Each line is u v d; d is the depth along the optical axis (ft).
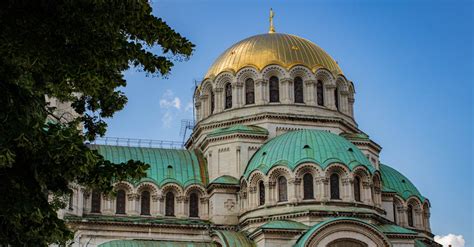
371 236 235.40
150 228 263.90
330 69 298.56
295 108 287.69
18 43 85.15
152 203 270.46
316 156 255.50
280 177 256.73
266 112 284.00
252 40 307.58
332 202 249.55
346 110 299.58
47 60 88.17
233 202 270.87
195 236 266.36
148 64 98.17
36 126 85.20
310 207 248.52
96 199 264.93
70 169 88.48
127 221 261.24
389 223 264.52
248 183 261.44
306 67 291.99
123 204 267.59
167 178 275.39
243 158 278.05
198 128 296.10
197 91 309.01
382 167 311.27
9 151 80.59
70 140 87.10
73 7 88.53
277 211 251.80
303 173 253.85
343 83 301.43
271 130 284.00
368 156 288.71
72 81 94.73
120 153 284.00
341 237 232.94
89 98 110.52
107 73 98.48
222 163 279.28
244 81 292.81
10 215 82.84
